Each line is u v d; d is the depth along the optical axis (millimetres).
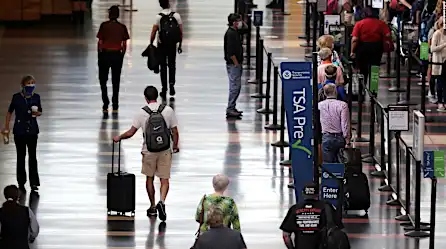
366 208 41344
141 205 42500
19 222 33688
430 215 37844
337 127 42031
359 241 38812
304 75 39156
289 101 39281
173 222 40656
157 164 40594
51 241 38469
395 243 38656
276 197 43688
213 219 30438
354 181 41281
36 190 43906
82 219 40812
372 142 48188
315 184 33281
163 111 40375
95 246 38031
